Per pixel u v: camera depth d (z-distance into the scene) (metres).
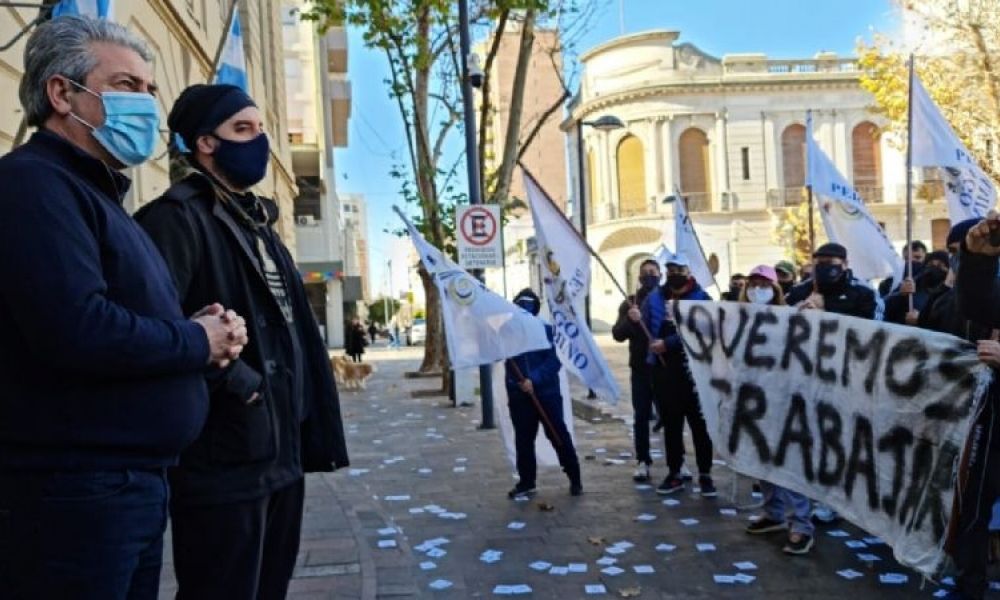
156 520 2.11
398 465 8.56
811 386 5.03
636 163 44.72
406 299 54.19
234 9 8.19
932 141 6.94
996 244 3.74
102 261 2.06
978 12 16.94
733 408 5.48
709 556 5.22
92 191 2.09
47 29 2.16
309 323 2.99
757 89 43.47
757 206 43.69
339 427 3.02
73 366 1.87
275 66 22.20
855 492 4.67
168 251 2.42
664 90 43.44
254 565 2.54
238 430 2.46
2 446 1.92
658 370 6.78
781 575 4.84
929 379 4.23
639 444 7.32
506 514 6.40
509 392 6.98
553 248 7.57
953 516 4.01
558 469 8.02
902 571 4.82
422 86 15.26
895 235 42.62
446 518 6.32
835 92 43.53
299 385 2.77
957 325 4.55
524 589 4.70
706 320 5.71
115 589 1.98
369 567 4.87
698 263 9.16
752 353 5.41
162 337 2.01
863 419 4.63
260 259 2.71
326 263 39.47
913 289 6.49
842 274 5.66
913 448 4.30
